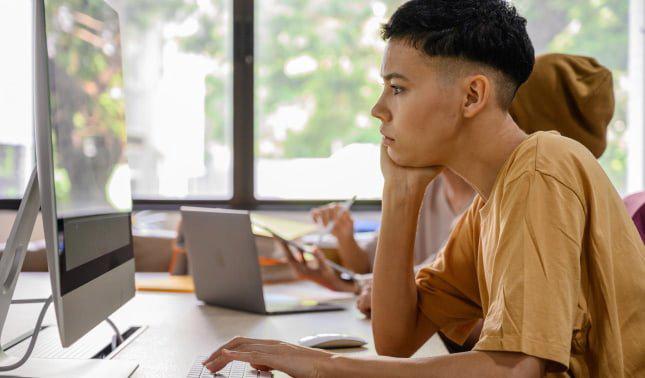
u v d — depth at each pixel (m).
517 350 0.78
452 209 2.03
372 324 1.26
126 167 1.29
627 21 3.88
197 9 3.72
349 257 2.26
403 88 0.95
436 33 0.92
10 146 3.43
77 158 0.98
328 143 3.82
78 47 1.02
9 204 3.42
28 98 3.46
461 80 0.93
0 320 0.97
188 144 3.77
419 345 1.28
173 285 1.97
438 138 0.95
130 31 3.76
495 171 0.97
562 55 1.55
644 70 3.81
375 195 3.77
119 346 1.21
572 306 0.80
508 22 0.95
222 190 3.78
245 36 3.59
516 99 1.52
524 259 0.81
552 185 0.84
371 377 0.84
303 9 3.80
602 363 0.87
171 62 3.76
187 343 1.25
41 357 1.12
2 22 3.43
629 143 3.88
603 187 0.90
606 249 0.87
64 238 0.90
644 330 0.91
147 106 3.78
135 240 2.54
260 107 3.74
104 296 1.08
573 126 1.53
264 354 0.92
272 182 3.74
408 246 1.23
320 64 3.82
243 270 1.57
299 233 2.07
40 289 1.81
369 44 3.87
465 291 1.25
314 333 1.37
